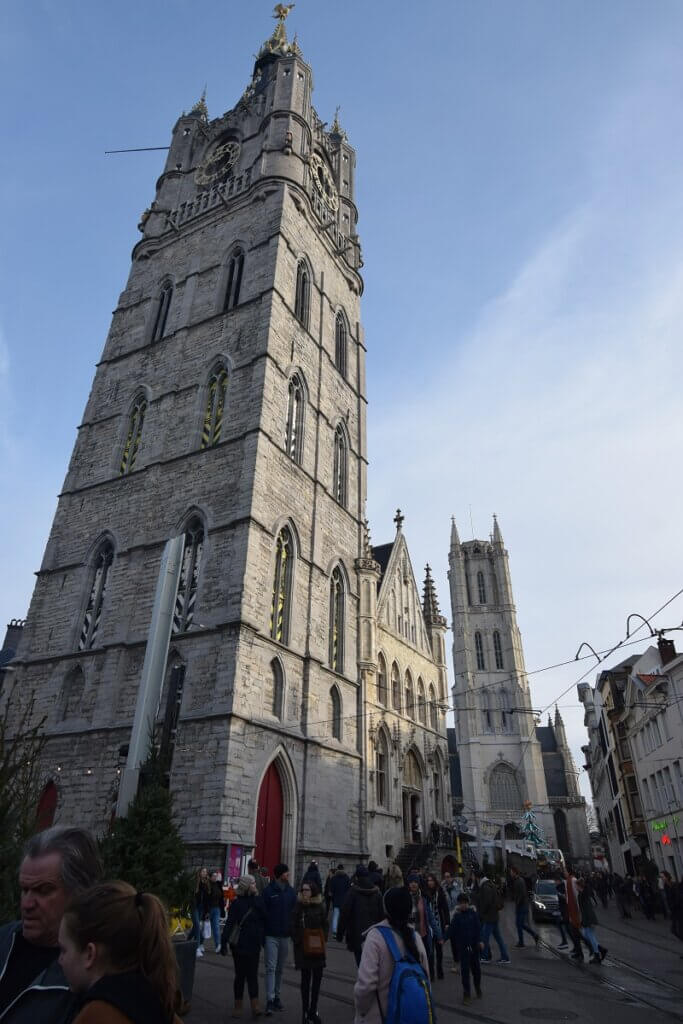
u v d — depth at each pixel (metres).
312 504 37.03
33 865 4.01
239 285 42.22
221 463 33.41
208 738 25.44
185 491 33.84
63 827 4.28
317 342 42.78
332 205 54.84
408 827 41.34
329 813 31.12
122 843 15.79
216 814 23.77
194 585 30.80
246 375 35.94
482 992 13.59
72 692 31.30
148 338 43.31
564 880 21.66
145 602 31.52
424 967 5.97
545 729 119.12
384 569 49.66
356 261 53.38
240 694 26.36
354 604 39.69
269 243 41.34
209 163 52.62
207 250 45.25
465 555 108.88
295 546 34.03
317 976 10.28
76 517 37.31
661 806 42.97
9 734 30.97
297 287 43.06
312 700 31.81
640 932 27.28
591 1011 11.70
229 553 29.95
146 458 36.69
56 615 34.22
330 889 21.78
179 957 10.12
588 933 17.91
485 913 18.19
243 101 55.00
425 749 46.53
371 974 5.78
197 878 18.75
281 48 60.91
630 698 47.75
